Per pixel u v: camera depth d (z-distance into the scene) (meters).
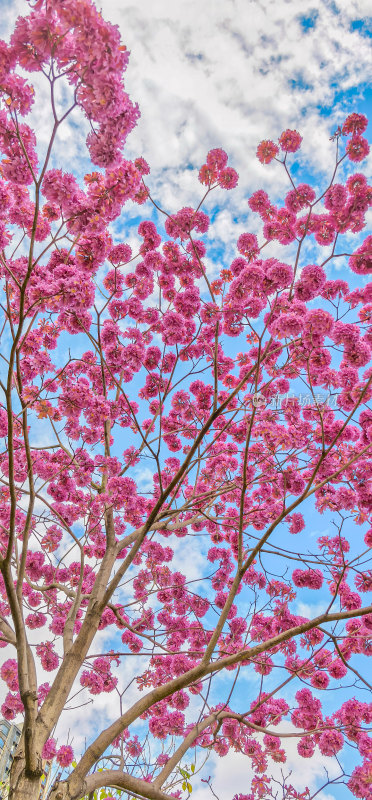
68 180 4.15
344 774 6.25
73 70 3.33
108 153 3.64
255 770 7.53
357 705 7.05
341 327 5.72
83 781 4.74
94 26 3.12
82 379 7.25
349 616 4.71
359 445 6.73
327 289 6.31
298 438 6.71
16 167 4.02
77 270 5.17
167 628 8.16
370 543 6.79
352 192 6.21
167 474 8.47
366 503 6.50
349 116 5.89
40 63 3.32
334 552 7.05
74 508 7.08
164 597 8.13
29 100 3.53
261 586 8.23
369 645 6.96
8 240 4.71
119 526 8.04
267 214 6.96
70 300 5.03
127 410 7.79
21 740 5.13
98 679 7.86
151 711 7.66
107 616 8.06
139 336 6.65
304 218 6.74
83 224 4.24
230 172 6.27
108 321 6.64
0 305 4.24
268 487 8.06
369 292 6.20
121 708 6.52
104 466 6.64
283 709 7.77
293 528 7.64
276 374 6.06
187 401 8.01
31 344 5.64
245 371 8.09
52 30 3.19
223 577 8.28
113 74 3.27
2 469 6.98
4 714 7.78
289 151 6.36
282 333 5.17
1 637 5.09
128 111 3.49
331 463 6.67
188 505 6.35
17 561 6.38
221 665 4.74
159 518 6.21
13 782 4.73
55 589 7.82
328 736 6.86
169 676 7.73
